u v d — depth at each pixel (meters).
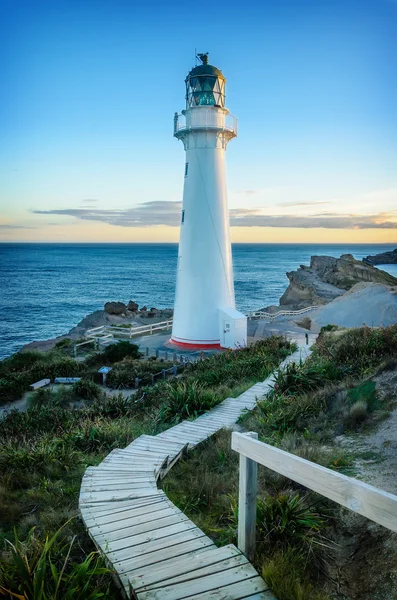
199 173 26.62
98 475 6.94
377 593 3.88
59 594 3.93
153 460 7.66
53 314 67.12
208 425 10.16
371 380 9.15
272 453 3.91
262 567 4.14
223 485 6.60
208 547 4.61
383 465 6.08
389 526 2.94
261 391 13.12
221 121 26.20
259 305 77.62
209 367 18.53
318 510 5.14
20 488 7.10
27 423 11.99
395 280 64.00
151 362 21.95
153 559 4.38
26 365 22.55
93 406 13.42
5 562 4.18
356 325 31.81
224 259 27.44
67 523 5.23
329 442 7.46
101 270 155.00
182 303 27.80
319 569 4.40
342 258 67.44
